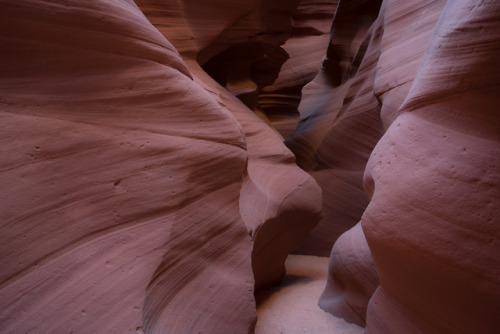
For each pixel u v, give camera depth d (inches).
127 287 73.7
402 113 85.8
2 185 67.1
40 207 69.8
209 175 98.7
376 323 88.6
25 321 62.5
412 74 129.5
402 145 80.6
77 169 76.3
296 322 139.9
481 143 67.2
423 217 71.0
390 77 145.3
